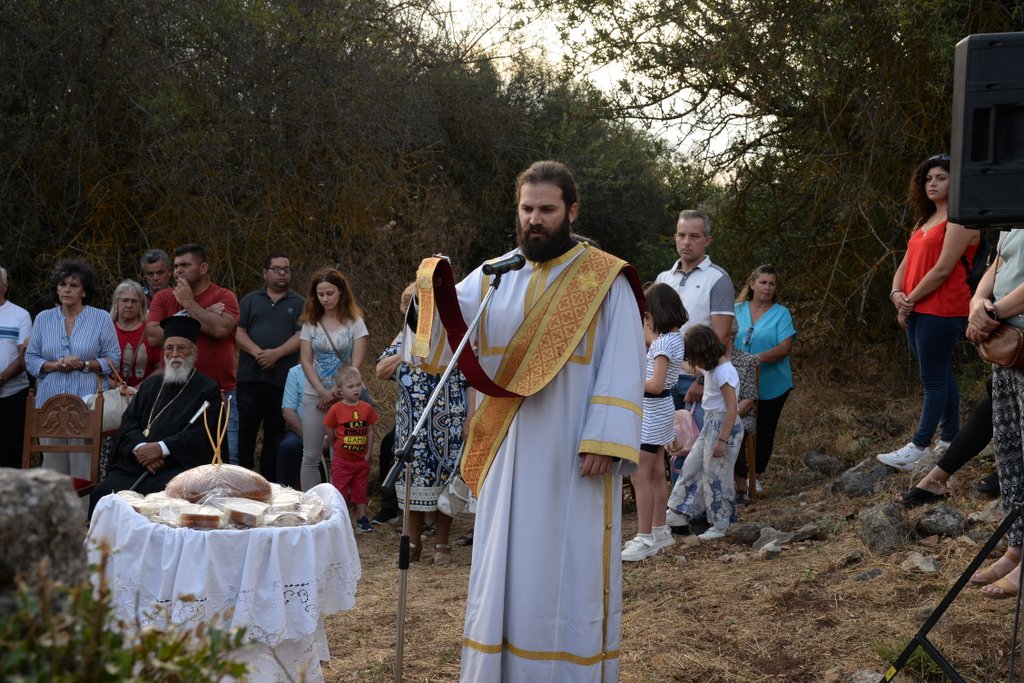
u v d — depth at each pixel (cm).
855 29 945
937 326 597
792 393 991
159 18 1069
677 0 1003
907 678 397
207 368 749
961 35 878
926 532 537
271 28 1121
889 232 1005
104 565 176
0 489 168
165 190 1092
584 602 345
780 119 1084
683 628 474
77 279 718
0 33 998
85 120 1044
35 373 712
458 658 471
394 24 1300
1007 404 402
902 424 870
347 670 460
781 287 1072
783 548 581
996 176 320
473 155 1509
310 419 740
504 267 353
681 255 708
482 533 357
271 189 1153
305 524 387
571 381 352
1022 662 329
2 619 163
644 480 610
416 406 641
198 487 407
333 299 742
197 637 181
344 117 1208
